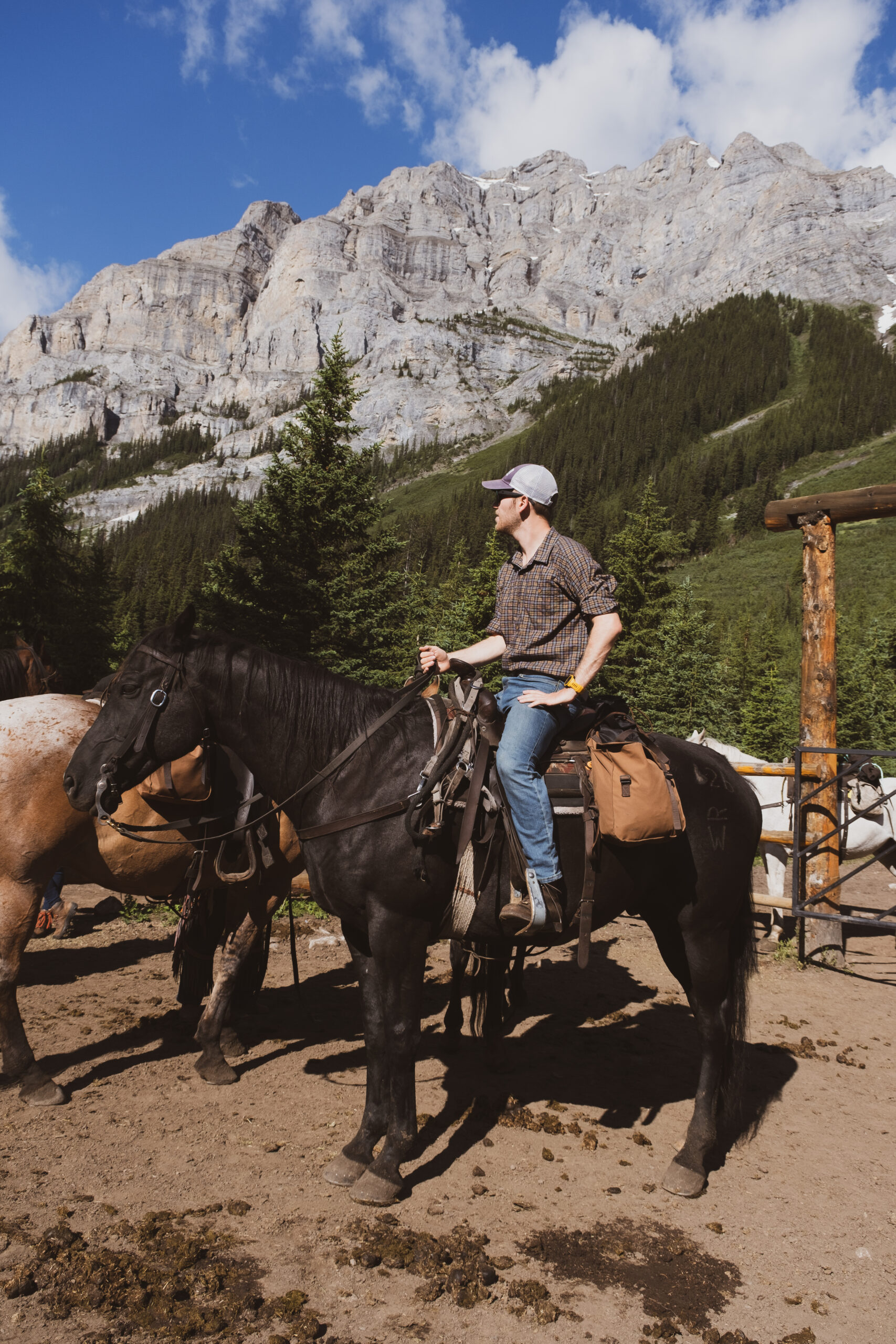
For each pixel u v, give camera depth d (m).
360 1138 3.11
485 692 3.17
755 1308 2.46
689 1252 2.72
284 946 6.68
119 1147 3.24
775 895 7.55
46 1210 2.76
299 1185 3.02
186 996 4.64
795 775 6.57
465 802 2.96
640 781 3.03
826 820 6.88
